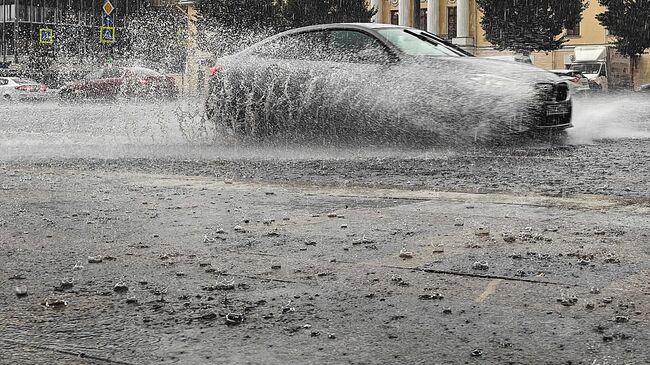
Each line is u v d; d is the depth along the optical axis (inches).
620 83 1760.6
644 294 132.6
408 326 119.0
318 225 198.4
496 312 124.6
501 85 384.5
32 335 118.2
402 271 150.6
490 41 1747.0
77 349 111.8
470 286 139.4
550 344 110.3
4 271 157.1
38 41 2001.7
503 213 211.3
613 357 105.0
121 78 1234.0
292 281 145.5
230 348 111.1
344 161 357.7
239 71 450.9
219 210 223.5
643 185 270.4
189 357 108.1
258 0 1652.3
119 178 300.2
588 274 145.6
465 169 320.5
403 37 422.6
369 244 174.7
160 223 204.4
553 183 276.8
